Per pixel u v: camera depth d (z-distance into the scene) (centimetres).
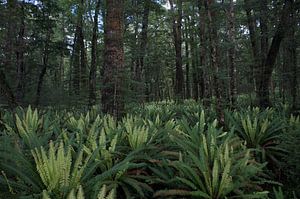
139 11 2312
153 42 3081
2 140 485
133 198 471
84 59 2211
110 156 482
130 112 963
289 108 1170
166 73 3906
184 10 2695
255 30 1855
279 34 1277
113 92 890
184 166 448
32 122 701
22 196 347
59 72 3064
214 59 1057
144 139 569
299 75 1346
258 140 750
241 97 1798
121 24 914
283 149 681
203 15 1549
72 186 372
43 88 1688
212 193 445
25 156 441
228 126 877
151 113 1083
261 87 1356
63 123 807
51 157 367
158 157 545
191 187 467
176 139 552
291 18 1260
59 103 1416
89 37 2475
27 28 2009
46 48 1986
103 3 2123
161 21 3250
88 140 528
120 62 906
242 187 488
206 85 1484
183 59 3017
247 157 486
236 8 1430
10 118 777
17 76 1468
